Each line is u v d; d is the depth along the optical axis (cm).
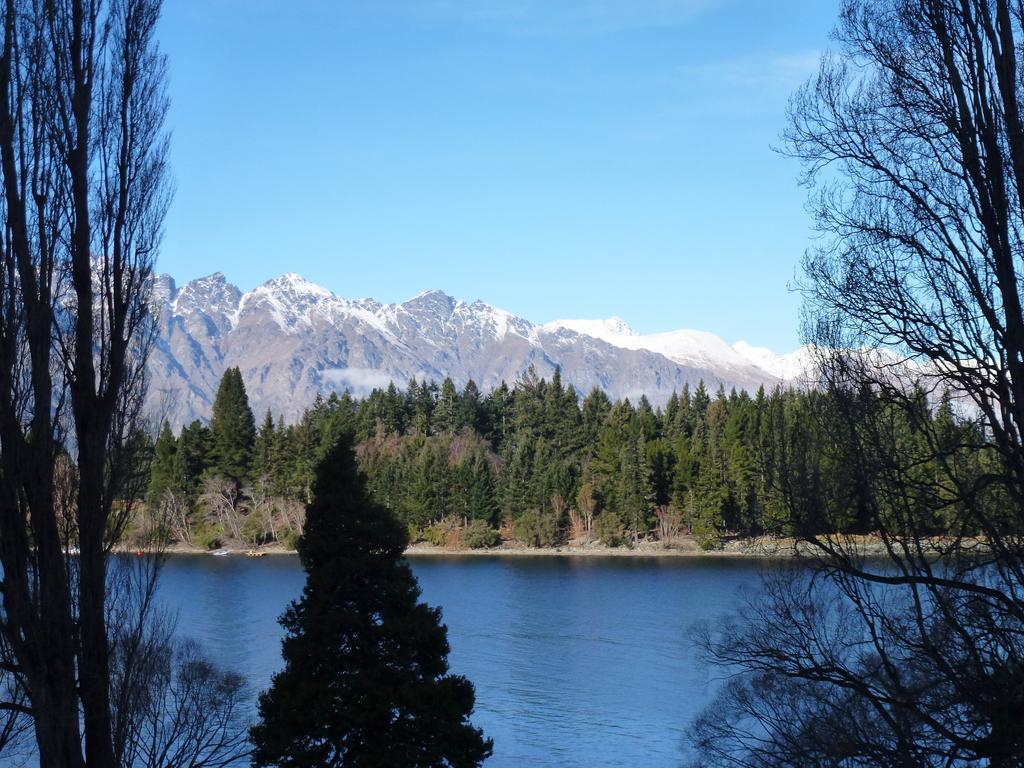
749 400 12062
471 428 13238
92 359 1475
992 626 1084
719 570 8306
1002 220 1082
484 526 10481
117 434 1481
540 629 5894
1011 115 1075
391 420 13612
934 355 1128
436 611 2367
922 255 1145
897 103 1168
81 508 1430
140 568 1655
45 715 1328
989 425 1090
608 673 4672
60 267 1458
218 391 11294
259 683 4231
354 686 2192
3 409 1351
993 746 1058
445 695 2241
